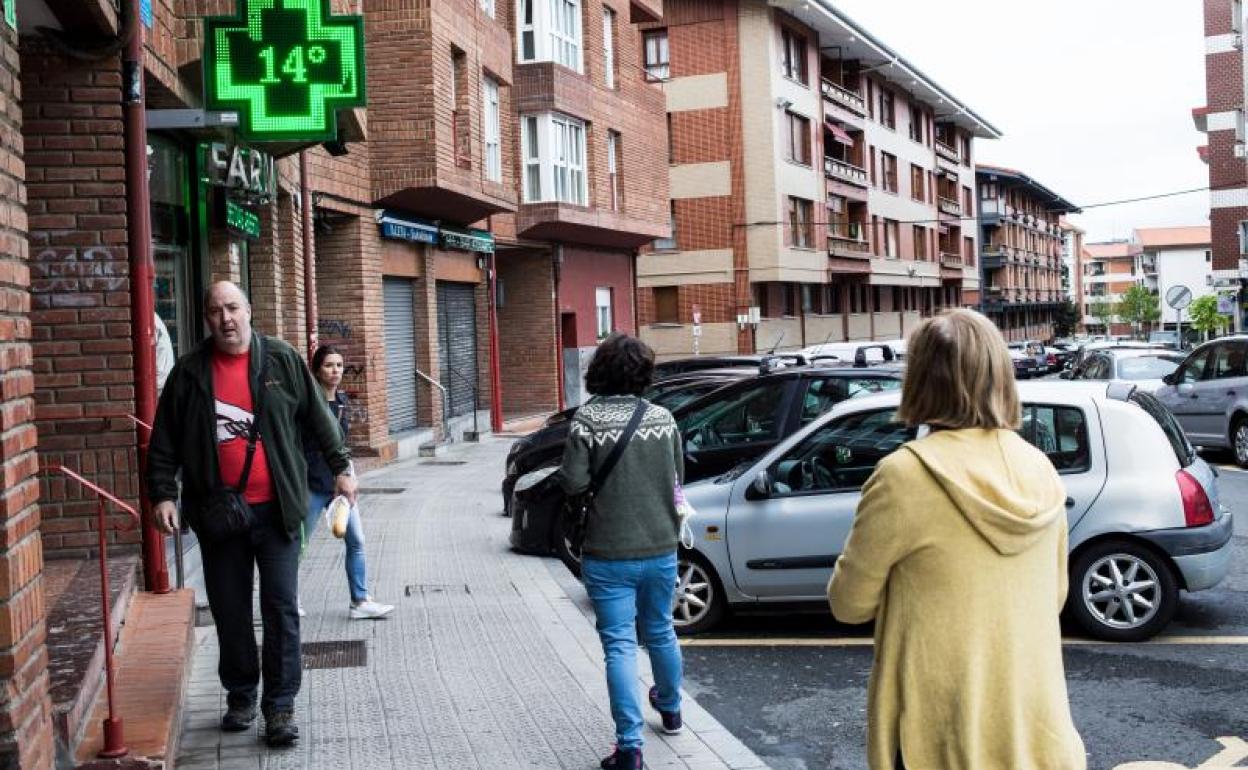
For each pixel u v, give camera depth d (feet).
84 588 21.89
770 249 132.98
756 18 133.18
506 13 85.97
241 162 39.58
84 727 15.74
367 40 63.31
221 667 18.45
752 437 32.24
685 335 136.36
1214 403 56.95
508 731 18.75
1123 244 611.47
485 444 77.30
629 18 102.22
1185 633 25.46
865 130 166.30
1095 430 25.17
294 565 18.02
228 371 17.46
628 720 16.55
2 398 11.89
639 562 16.85
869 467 26.04
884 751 9.12
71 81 26.00
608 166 97.86
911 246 188.24
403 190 63.46
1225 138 164.66
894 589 9.21
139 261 25.62
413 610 27.81
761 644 25.76
